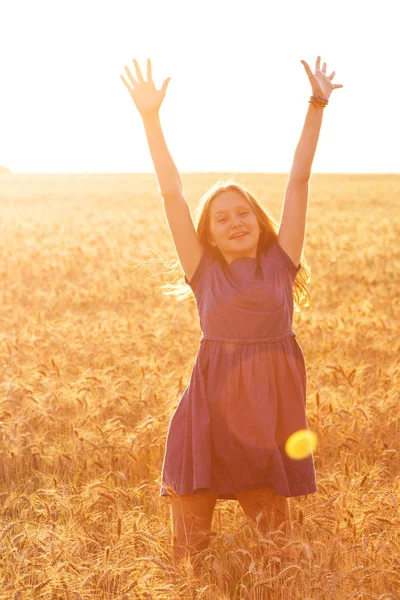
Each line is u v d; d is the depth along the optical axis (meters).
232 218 3.86
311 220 35.78
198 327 10.14
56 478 4.74
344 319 10.95
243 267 3.87
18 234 28.92
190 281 4.00
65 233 29.88
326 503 3.84
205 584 3.44
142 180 84.31
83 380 6.66
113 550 3.59
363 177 91.56
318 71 4.05
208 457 3.65
